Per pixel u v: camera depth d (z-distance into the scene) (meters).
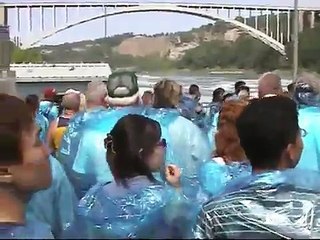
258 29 77.50
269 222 2.43
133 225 2.70
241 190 2.53
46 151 2.86
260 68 73.94
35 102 6.58
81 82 33.69
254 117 2.74
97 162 4.08
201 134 4.54
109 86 5.45
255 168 2.74
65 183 3.24
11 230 2.61
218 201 2.54
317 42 66.69
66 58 66.12
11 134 2.72
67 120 6.53
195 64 69.88
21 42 70.25
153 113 4.65
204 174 3.48
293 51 59.50
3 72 19.17
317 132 4.63
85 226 2.84
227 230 2.47
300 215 2.44
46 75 46.88
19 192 2.73
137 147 3.20
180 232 2.53
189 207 2.71
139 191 2.92
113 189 3.02
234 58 75.62
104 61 64.19
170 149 4.29
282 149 2.71
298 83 6.07
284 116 2.73
